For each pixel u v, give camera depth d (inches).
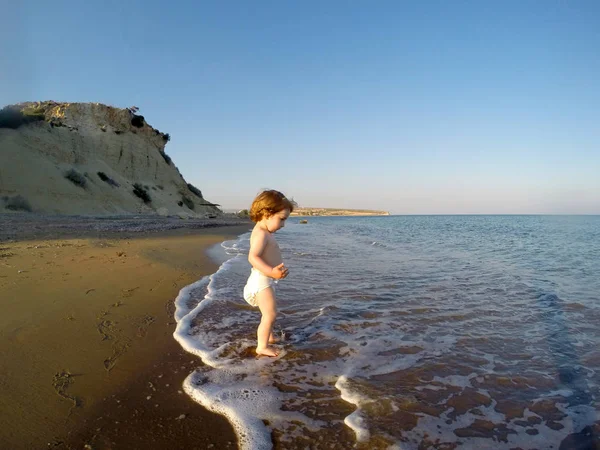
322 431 75.2
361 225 1323.8
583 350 120.6
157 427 75.7
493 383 97.7
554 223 1539.1
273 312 119.8
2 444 68.5
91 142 1433.3
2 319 135.0
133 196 1330.0
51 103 1518.2
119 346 118.0
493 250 437.4
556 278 247.3
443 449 70.3
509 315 159.2
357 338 130.3
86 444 69.6
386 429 76.3
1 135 1048.8
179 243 426.0
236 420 78.5
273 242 131.9
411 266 298.4
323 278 242.5
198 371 102.0
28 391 88.0
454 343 126.1
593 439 74.3
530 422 80.4
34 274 207.6
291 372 102.8
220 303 173.0
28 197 904.3
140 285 200.2
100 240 395.2
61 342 118.3
